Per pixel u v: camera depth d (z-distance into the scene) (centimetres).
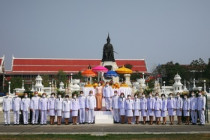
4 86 10656
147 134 2280
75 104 3144
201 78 10369
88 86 3588
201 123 2998
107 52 8150
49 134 2294
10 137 2152
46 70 13350
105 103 3431
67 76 13200
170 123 3144
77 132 2416
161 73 11525
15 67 13325
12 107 3162
